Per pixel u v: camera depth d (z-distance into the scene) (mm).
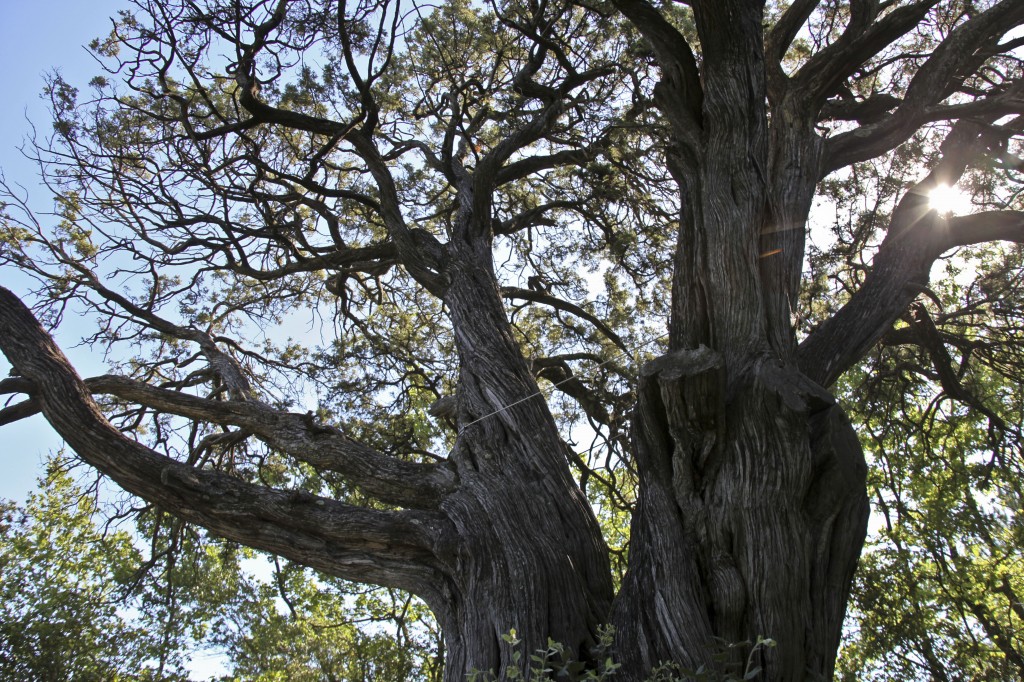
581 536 7992
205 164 12039
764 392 6797
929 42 11953
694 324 7641
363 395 13773
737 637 6461
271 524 8016
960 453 12930
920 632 11852
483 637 7223
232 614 18016
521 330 14180
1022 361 11609
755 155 7984
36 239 11266
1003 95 9711
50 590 14328
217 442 10641
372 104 11344
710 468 6918
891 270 9125
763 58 8273
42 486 14125
